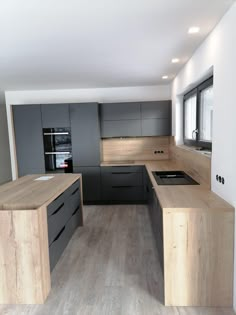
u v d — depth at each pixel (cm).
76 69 353
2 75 376
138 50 277
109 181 475
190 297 202
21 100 515
